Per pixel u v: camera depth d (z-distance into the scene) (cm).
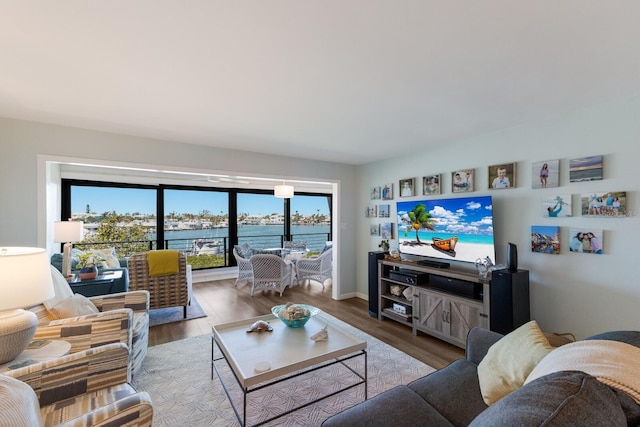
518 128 284
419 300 323
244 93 213
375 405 134
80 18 131
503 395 131
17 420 88
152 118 266
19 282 148
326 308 423
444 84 198
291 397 211
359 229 488
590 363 96
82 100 226
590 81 192
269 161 409
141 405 121
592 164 235
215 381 230
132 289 357
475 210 299
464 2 121
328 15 130
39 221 277
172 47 156
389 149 378
